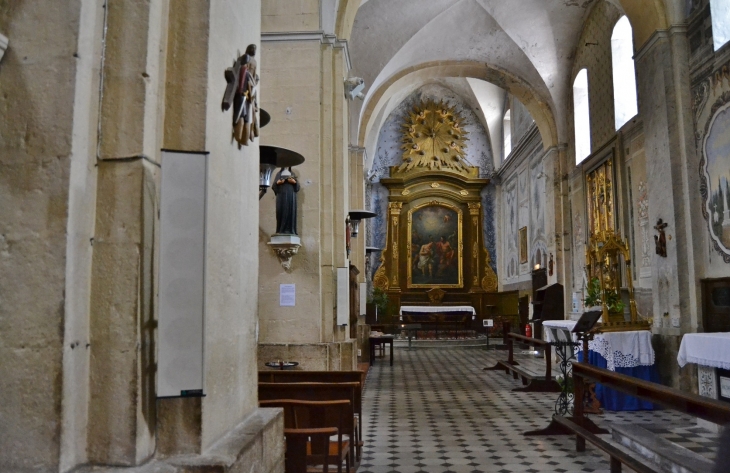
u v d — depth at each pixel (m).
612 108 12.38
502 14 14.42
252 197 3.52
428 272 24.22
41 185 2.35
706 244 8.74
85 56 2.46
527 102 16.34
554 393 10.00
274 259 8.19
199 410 2.59
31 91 2.40
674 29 9.24
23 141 2.38
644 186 10.84
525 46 15.04
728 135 8.14
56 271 2.31
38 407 2.27
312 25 8.54
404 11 14.25
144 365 2.47
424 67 16.28
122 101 2.53
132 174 2.50
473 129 25.06
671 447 4.55
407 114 25.16
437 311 22.38
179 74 2.76
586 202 13.93
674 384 8.82
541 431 6.90
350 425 5.15
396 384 11.16
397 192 24.53
